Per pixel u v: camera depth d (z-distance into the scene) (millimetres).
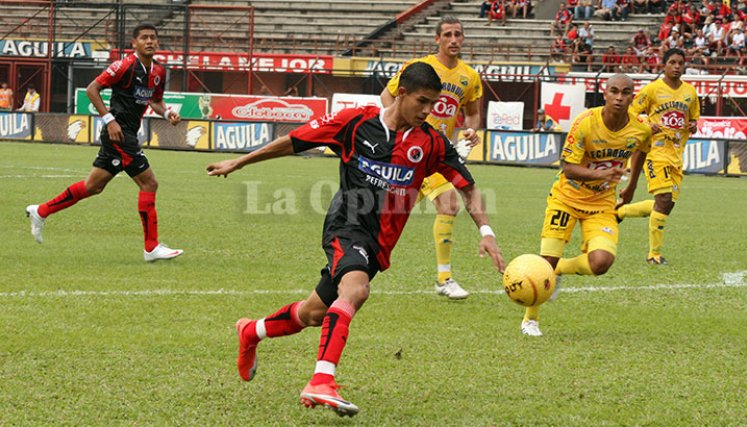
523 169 63625
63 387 13109
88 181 24484
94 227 30531
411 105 12258
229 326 17094
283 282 21734
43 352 14867
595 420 12281
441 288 20641
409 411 12477
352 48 90812
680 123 26984
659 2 96125
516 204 41188
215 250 26578
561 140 65250
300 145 12672
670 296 21391
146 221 23984
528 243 29531
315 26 101625
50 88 88500
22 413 11961
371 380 13930
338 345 11477
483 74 80375
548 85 75125
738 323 18516
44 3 89438
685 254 28344
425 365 14820
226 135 71312
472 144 22141
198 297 19703
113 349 15203
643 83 76812
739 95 74875
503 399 13125
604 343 16641
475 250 27953
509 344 16375
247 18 103125
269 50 98938
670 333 17531
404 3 104250
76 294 19500
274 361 14805
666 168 26641
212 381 13633
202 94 78188
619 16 95250
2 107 89812
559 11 94688
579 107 74625
